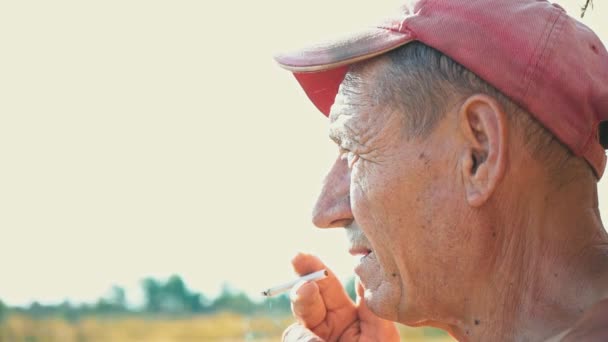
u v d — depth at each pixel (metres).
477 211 2.03
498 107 1.99
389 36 2.11
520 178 2.01
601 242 2.07
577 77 2.01
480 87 2.02
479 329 2.09
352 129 2.14
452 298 2.10
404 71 2.09
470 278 2.07
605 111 2.06
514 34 2.00
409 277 2.12
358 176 2.14
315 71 2.21
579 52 2.03
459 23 2.03
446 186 2.05
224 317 9.88
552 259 2.03
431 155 2.05
